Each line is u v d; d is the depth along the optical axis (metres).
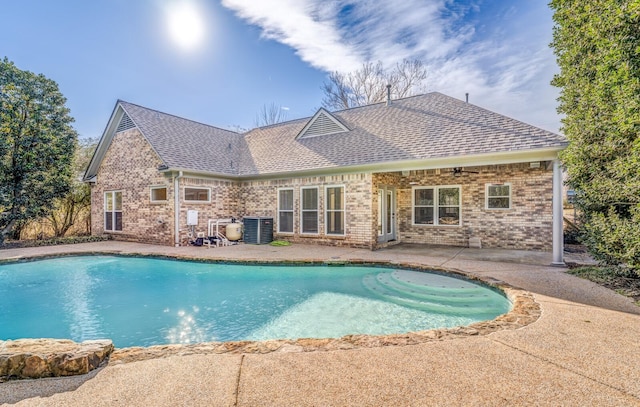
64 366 2.94
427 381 2.81
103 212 15.30
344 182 11.69
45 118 14.37
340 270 8.66
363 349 3.48
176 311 6.06
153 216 13.16
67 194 15.85
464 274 7.18
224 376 2.94
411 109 13.20
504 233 11.21
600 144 6.37
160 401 2.56
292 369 3.05
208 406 2.49
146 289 7.51
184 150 13.74
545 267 7.80
